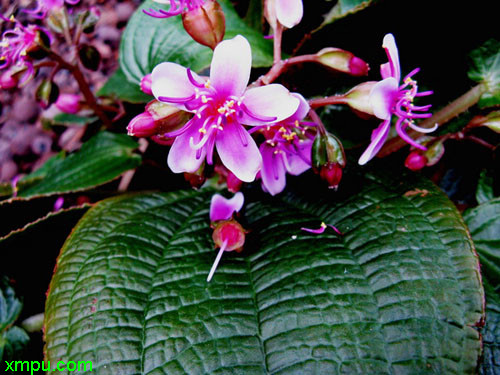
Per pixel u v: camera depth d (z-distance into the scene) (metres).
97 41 0.22
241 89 0.08
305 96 0.13
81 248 0.10
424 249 0.09
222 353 0.08
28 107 0.21
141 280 0.09
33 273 0.14
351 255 0.09
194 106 0.08
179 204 0.12
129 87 0.15
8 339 0.13
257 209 0.11
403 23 0.12
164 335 0.09
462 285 0.08
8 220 0.13
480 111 0.12
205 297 0.09
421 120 0.12
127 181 0.16
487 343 0.10
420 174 0.10
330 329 0.08
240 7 0.16
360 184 0.11
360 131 0.13
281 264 0.09
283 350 0.08
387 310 0.08
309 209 0.11
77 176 0.14
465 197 0.13
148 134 0.09
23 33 0.12
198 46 0.13
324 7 0.13
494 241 0.11
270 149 0.10
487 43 0.12
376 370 0.08
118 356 0.08
